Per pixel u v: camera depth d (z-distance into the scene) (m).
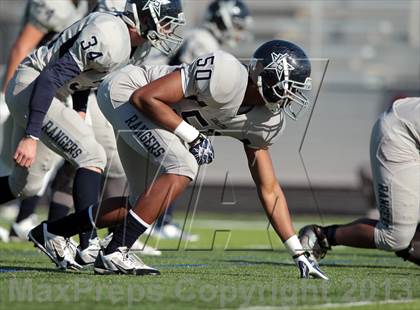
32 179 17.52
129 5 15.49
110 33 15.20
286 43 14.25
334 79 48.84
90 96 18.03
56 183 19.92
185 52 27.53
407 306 11.81
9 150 18.42
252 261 19.62
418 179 16.14
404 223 16.27
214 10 29.77
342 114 44.84
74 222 15.44
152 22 15.47
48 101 15.18
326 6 51.28
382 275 16.34
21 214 24.47
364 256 21.95
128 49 15.52
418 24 50.81
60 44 15.55
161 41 15.90
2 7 49.19
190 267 17.55
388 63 49.91
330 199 43.97
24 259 18.69
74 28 15.52
